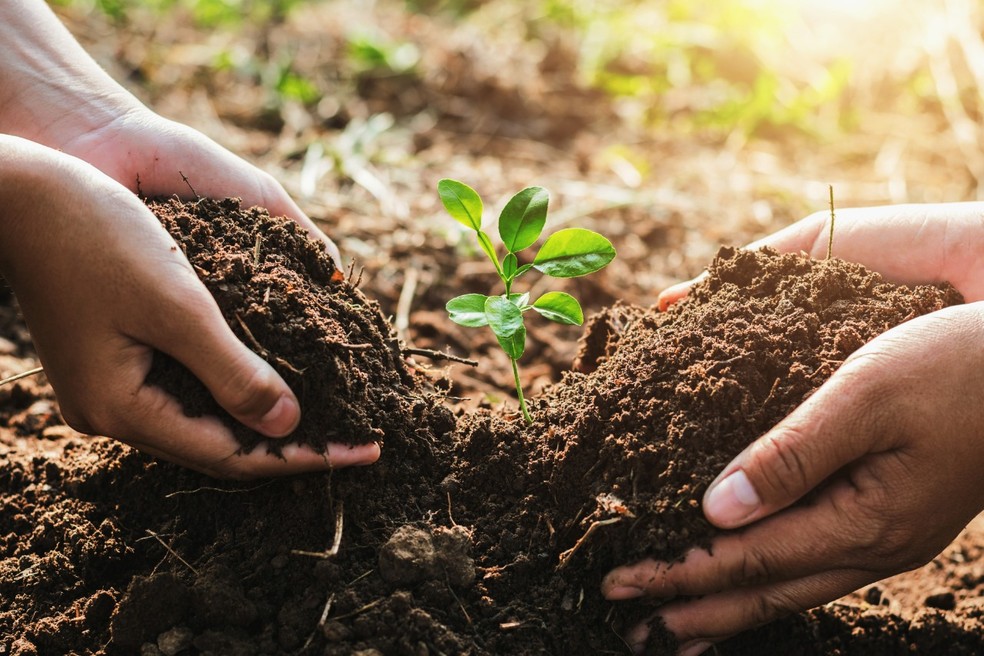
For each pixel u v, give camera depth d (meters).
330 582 0.44
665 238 0.83
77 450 0.54
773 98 1.14
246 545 0.46
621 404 0.46
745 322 0.47
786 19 1.27
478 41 1.27
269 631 0.44
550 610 0.45
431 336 0.68
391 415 0.47
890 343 0.43
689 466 0.44
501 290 0.73
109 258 0.42
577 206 0.86
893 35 1.27
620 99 1.16
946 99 1.12
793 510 0.44
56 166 0.42
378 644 0.43
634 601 0.45
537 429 0.48
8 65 0.50
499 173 0.93
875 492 0.43
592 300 0.74
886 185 0.98
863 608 0.53
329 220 0.78
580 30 1.30
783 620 0.50
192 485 0.48
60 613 0.46
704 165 1.02
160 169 0.51
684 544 0.44
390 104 1.11
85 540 0.47
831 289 0.47
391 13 1.41
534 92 1.16
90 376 0.43
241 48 1.22
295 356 0.44
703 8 1.30
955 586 0.56
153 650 0.44
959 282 0.50
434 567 0.44
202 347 0.42
